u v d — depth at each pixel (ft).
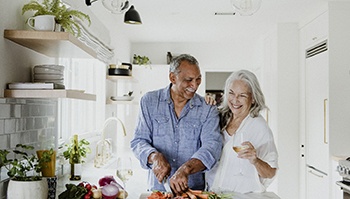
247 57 23.45
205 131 7.22
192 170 6.64
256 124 7.23
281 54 17.97
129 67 16.67
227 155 7.23
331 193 14.05
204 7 15.42
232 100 7.23
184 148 7.33
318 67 15.35
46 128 8.33
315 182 15.66
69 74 12.27
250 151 6.78
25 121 7.14
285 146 17.83
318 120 15.34
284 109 17.90
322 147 14.89
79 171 9.07
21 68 6.98
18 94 6.35
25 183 5.69
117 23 17.70
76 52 7.72
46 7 7.00
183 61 7.10
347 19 14.16
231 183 7.17
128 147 22.47
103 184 7.30
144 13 16.37
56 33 6.39
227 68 23.52
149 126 7.47
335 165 13.78
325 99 14.55
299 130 17.80
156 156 6.83
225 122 7.41
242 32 20.51
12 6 6.59
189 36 21.65
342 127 14.10
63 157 9.14
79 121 13.75
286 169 17.79
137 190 8.32
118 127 18.88
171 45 23.68
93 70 14.74
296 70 17.92
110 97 15.71
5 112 6.30
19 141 6.86
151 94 7.57
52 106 8.73
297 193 17.78
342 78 14.12
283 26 18.02
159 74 23.03
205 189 7.48
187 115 7.33
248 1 7.55
